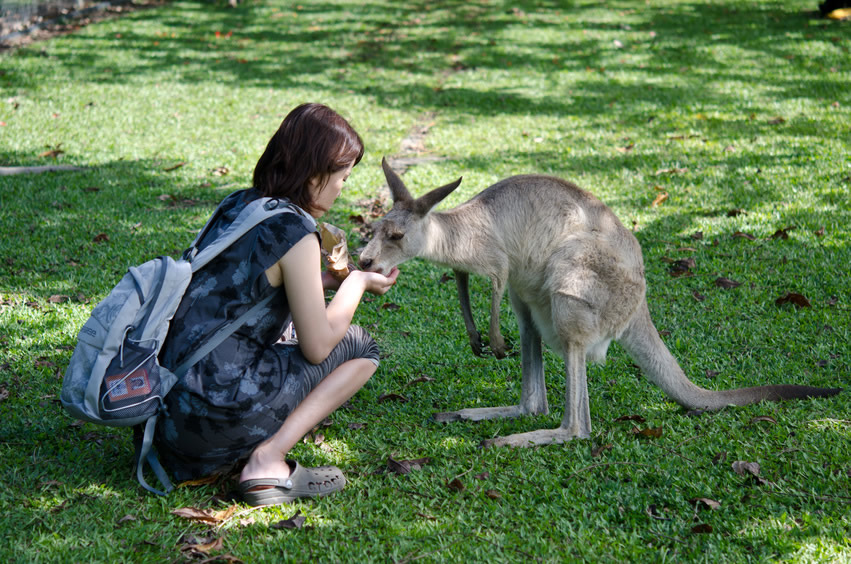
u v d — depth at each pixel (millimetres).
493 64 11656
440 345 4371
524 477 3025
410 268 5430
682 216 6023
